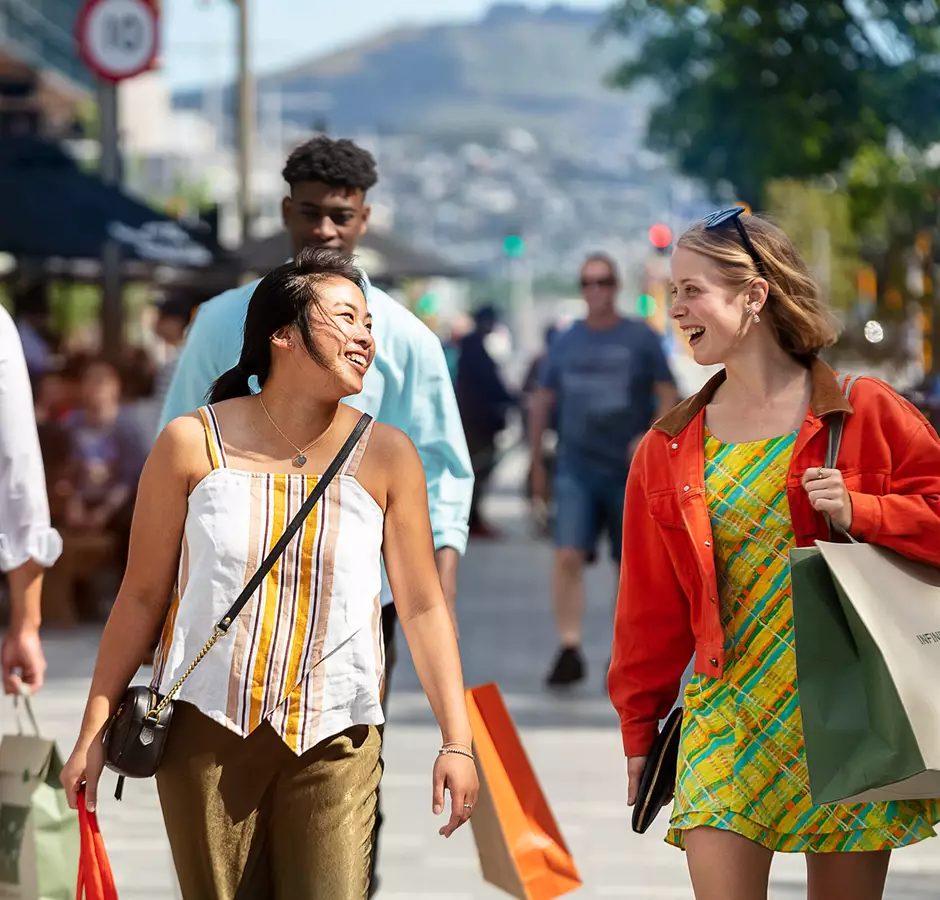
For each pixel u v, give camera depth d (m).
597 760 11.71
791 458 5.64
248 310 5.69
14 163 22.59
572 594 14.12
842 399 5.62
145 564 5.63
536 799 7.01
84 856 5.57
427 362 7.33
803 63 34.00
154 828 10.09
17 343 7.04
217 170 90.00
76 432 18.52
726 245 5.75
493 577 23.22
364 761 5.54
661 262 68.94
